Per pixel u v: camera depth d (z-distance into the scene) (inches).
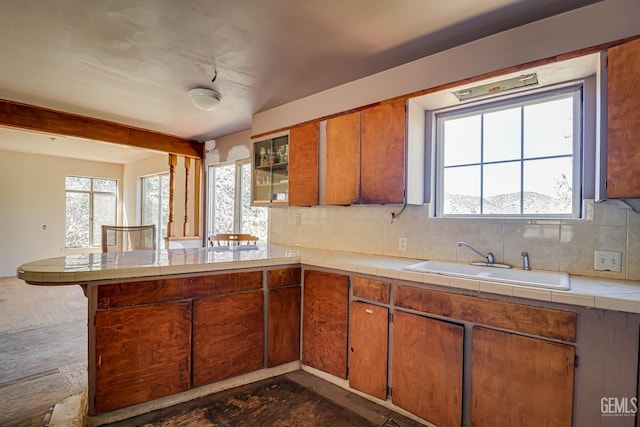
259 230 167.2
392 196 92.0
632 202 65.4
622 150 59.1
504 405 61.8
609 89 60.9
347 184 102.6
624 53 59.6
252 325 91.2
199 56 90.3
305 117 120.4
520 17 71.2
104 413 72.5
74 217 271.0
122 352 72.9
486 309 64.2
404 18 72.1
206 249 116.1
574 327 55.5
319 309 94.6
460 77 82.6
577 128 77.0
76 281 67.0
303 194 117.8
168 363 78.4
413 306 74.5
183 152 188.5
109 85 110.6
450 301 68.8
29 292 188.7
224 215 189.2
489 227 84.0
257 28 76.4
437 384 70.2
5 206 238.4
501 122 88.6
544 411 57.7
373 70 98.1
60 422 72.3
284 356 97.3
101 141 155.4
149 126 163.0
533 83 79.4
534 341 58.7
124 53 88.8
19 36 80.0
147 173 257.0
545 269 76.0
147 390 76.0
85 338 121.1
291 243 133.3
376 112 96.5
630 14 62.1
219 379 86.0
